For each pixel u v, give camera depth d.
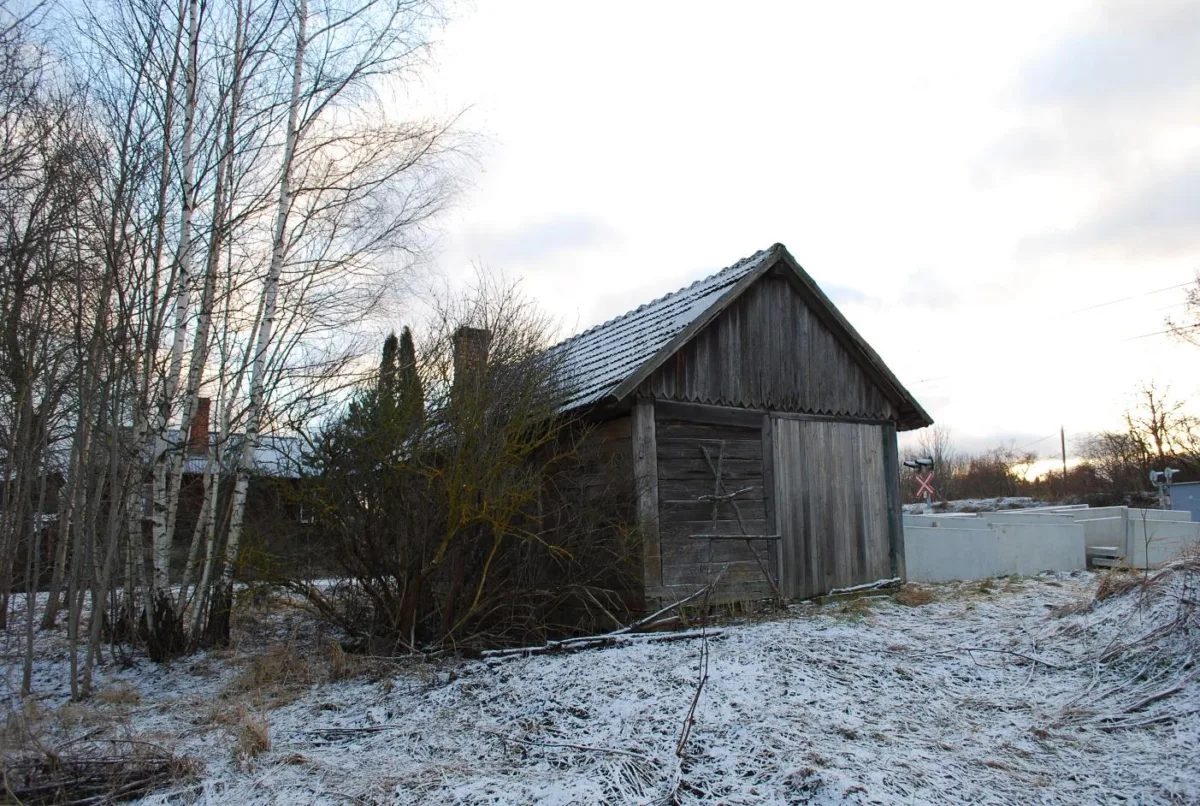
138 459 8.94
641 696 6.11
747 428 10.97
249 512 9.55
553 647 7.92
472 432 8.26
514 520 9.43
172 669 8.49
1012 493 58.28
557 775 4.81
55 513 12.39
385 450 8.35
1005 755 5.02
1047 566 14.76
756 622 9.41
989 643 7.91
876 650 7.53
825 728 5.39
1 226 8.94
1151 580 7.90
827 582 11.56
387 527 8.62
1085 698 6.16
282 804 4.61
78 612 7.78
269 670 7.77
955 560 13.73
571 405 9.98
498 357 8.91
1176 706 5.76
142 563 9.48
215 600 9.45
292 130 9.91
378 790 4.71
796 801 4.28
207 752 5.63
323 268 10.26
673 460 10.20
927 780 4.52
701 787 4.52
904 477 56.06
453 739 5.62
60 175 8.73
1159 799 4.37
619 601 9.80
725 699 5.96
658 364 9.82
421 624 9.04
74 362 9.23
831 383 12.16
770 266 11.31
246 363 10.20
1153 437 43.97
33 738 5.33
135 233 8.73
